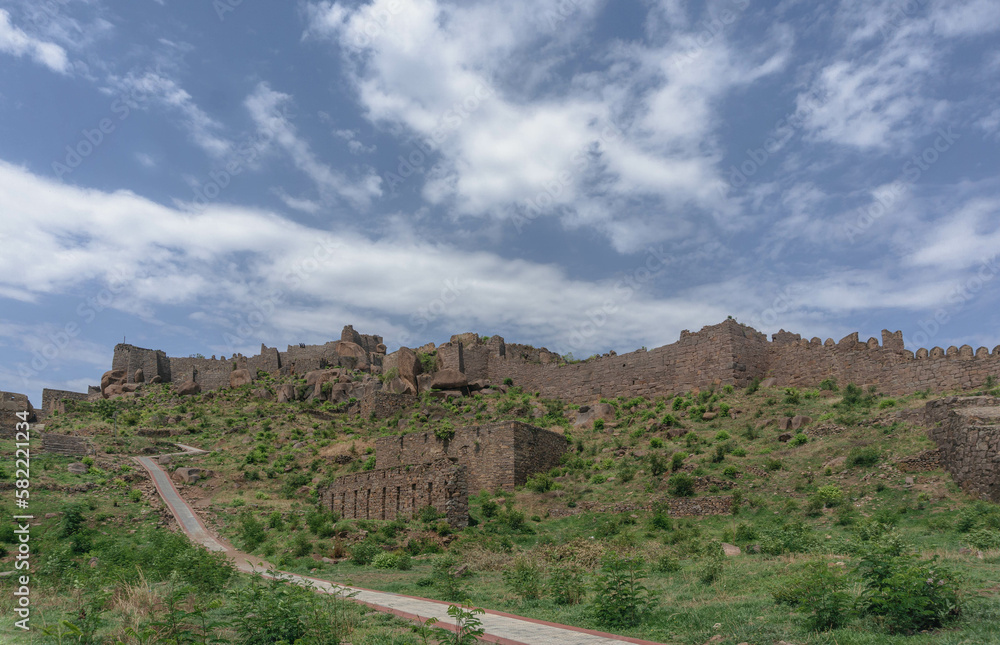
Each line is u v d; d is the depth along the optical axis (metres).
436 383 79.81
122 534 39.22
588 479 43.59
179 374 111.31
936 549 22.67
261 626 14.02
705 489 37.59
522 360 81.94
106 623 16.72
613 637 14.44
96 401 98.31
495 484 45.09
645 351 67.12
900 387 49.56
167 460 63.81
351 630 15.27
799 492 35.44
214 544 38.12
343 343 107.94
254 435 75.19
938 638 11.52
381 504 41.00
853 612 13.41
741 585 19.11
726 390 58.34
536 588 20.94
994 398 34.72
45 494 44.94
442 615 17.38
